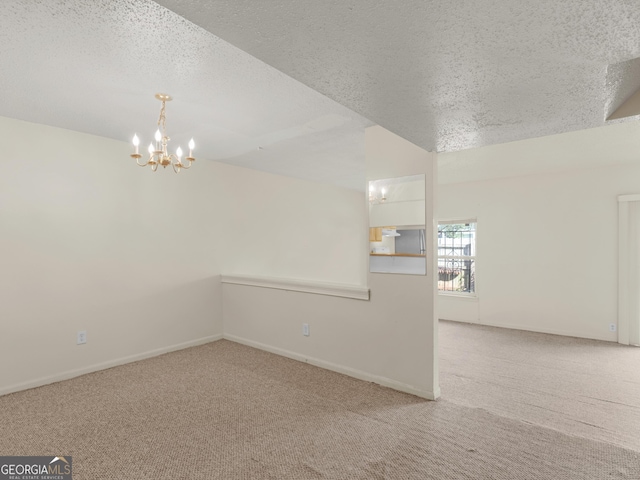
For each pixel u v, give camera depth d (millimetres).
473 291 5641
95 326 3414
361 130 3229
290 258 5602
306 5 1022
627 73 1553
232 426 2371
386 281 2994
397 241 2936
